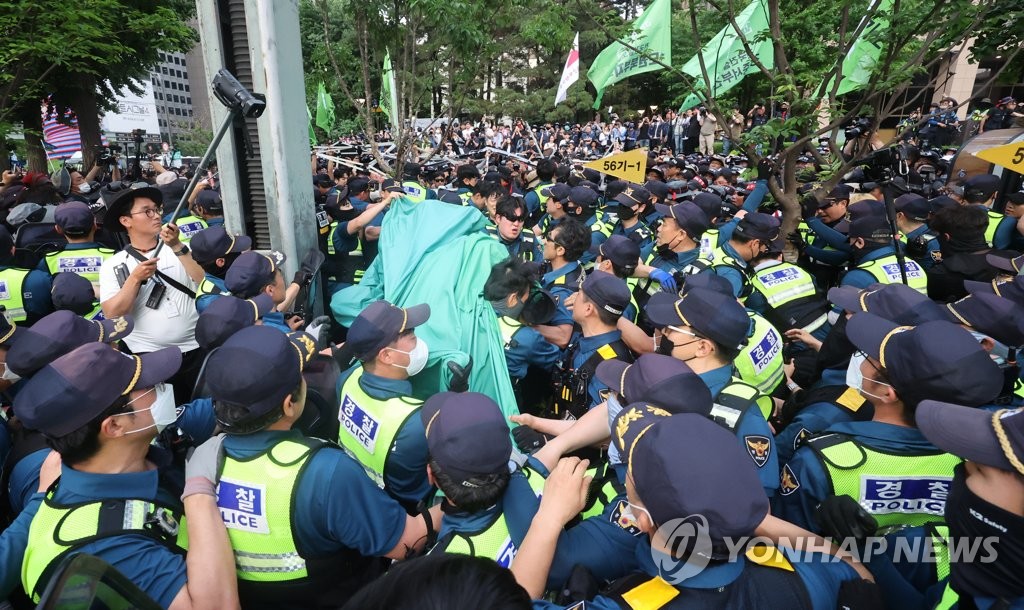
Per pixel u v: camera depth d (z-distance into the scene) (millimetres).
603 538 1646
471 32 6609
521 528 1648
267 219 4156
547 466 1998
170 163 18281
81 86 14930
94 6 7141
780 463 2387
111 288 3225
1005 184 5836
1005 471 1233
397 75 8312
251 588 1682
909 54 4219
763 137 4504
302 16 17828
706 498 1140
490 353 3090
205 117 34875
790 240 5293
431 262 3611
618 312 2756
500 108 29438
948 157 9758
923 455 1727
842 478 1760
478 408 1659
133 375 1576
